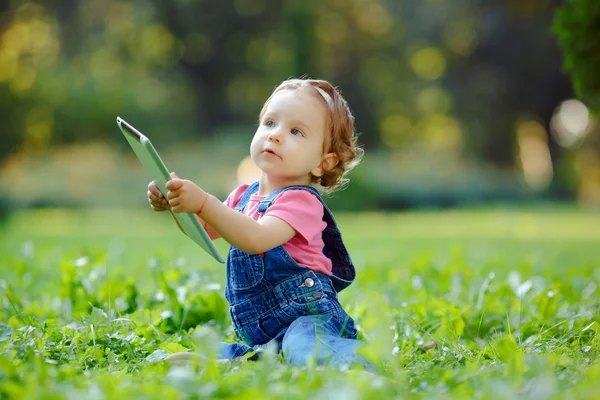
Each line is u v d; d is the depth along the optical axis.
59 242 12.26
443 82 33.66
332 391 2.19
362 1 34.75
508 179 29.62
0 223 17.78
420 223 18.95
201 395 2.26
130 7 33.53
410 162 28.92
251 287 3.31
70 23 32.44
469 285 5.72
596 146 31.73
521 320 4.11
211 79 35.62
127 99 28.78
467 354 3.22
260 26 35.00
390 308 4.66
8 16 30.91
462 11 32.16
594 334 3.63
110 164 24.91
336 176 3.60
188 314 4.21
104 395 2.24
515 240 13.42
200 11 34.25
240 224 3.09
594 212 23.44
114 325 3.71
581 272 6.77
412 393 2.40
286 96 3.45
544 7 30.58
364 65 35.31
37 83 27.78
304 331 3.06
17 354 3.00
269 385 2.38
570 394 2.25
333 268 3.53
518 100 32.44
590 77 5.43
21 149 26.89
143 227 17.00
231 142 27.89
